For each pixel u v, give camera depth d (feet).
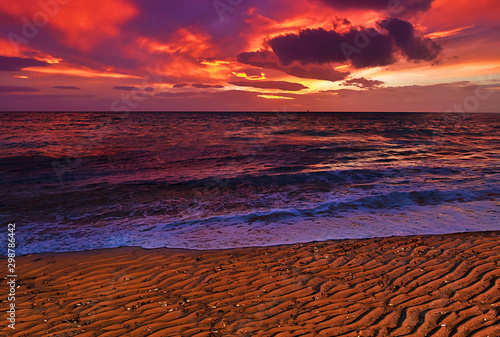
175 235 19.85
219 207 26.37
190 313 11.19
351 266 14.83
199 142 76.23
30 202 27.73
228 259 16.08
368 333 9.50
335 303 11.51
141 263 15.79
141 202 27.91
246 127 124.57
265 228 20.90
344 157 53.31
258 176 37.19
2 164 47.47
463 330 9.30
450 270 13.69
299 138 86.74
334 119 221.87
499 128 124.67
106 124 140.05
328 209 24.94
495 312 10.17
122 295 12.66
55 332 10.20
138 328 10.33
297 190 31.53
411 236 18.76
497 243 16.87
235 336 9.68
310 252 16.72
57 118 201.98
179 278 14.10
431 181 34.14
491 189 29.96
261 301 11.89
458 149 63.52
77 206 26.76
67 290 13.16
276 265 15.23
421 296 11.62
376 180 35.29
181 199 28.84
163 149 64.08
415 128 124.16
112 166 45.62
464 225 20.61
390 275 13.65
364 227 20.71
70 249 17.75
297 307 11.35
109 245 18.30
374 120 208.33
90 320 10.87
